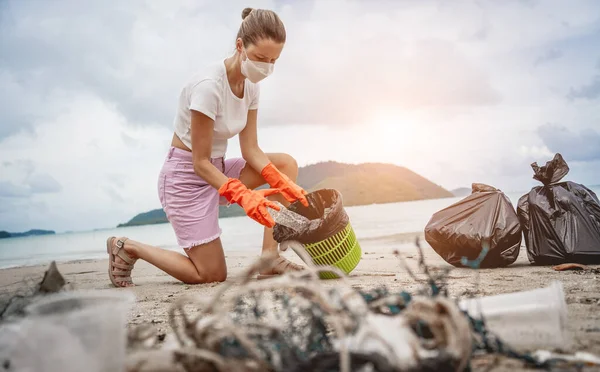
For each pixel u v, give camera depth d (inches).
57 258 408.5
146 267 250.8
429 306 55.8
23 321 57.2
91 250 489.1
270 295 116.6
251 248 328.2
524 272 146.5
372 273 159.9
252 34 137.4
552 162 167.9
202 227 158.6
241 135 166.2
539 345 68.5
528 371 61.2
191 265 162.4
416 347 52.3
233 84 149.9
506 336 68.1
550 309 67.9
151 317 106.1
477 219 163.9
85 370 52.1
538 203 163.9
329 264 146.2
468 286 124.6
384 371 48.5
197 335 57.6
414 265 179.3
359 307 59.5
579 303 99.3
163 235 613.3
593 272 140.5
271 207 141.9
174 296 136.8
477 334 63.6
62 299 60.9
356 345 53.9
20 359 51.7
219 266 161.9
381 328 54.2
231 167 169.8
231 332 55.8
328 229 143.6
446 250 167.2
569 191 165.6
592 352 68.2
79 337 52.6
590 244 154.6
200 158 148.9
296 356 52.4
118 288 166.4
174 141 161.2
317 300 58.1
